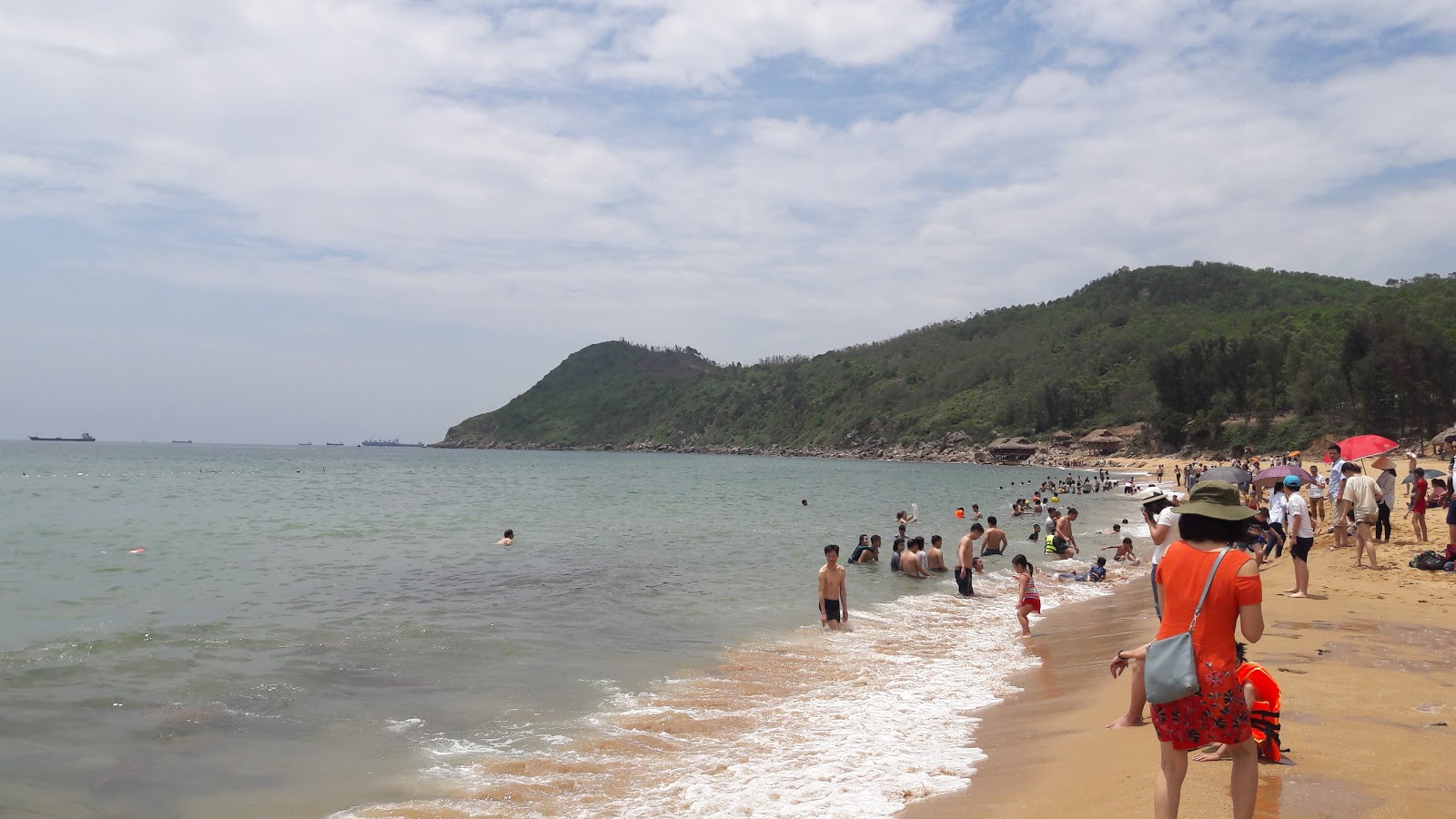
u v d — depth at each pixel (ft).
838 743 24.61
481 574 59.11
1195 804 16.85
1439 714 22.62
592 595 51.06
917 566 61.41
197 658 34.12
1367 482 48.88
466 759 23.61
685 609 47.34
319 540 80.18
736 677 32.86
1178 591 14.19
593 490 183.42
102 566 61.36
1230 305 563.48
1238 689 13.60
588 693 30.27
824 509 130.72
